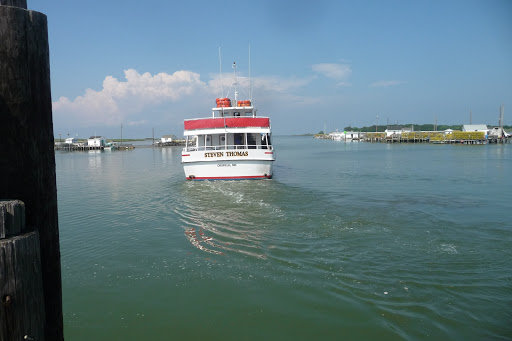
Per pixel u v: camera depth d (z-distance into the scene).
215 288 6.15
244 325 5.05
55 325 2.27
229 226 9.89
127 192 17.33
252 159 18.70
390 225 9.63
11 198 1.97
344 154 50.50
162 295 5.96
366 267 6.76
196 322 5.16
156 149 92.06
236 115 22.92
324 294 5.77
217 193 15.47
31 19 1.96
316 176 23.02
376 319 5.02
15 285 1.71
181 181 20.89
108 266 7.25
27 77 1.94
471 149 57.47
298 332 4.84
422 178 21.31
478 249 7.63
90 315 5.38
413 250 7.62
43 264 2.14
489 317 4.97
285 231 9.20
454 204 12.81
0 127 1.89
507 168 26.45
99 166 36.41
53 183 2.20
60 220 11.44
